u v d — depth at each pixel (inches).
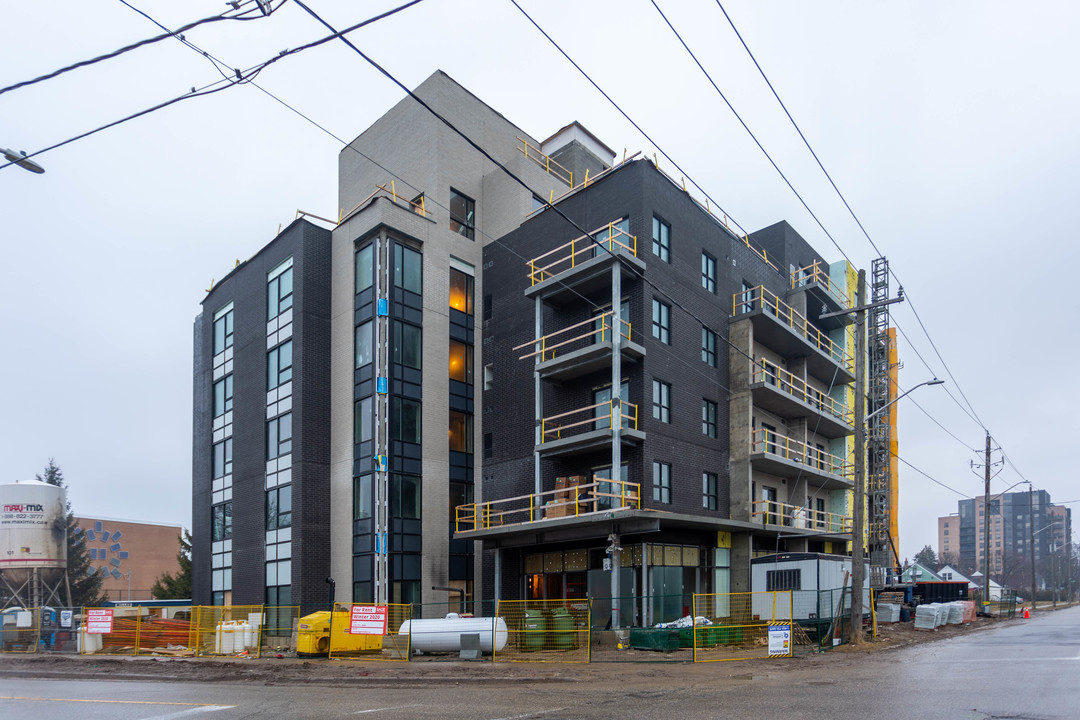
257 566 1200.8
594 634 892.0
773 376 1185.4
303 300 1186.0
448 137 1296.8
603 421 1026.7
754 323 1193.4
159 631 1064.2
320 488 1144.8
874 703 463.5
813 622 930.7
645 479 965.2
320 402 1173.1
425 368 1165.1
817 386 1509.6
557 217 1166.3
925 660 724.7
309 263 1205.7
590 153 1530.5
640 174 1049.5
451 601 1125.1
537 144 1491.1
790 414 1302.9
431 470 1143.0
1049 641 924.0
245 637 973.8
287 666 754.2
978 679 562.3
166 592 2181.3
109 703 538.9
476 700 521.3
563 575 1055.0
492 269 1275.8
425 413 1149.1
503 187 1314.0
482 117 1370.6
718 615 1040.8
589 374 1066.1
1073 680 543.5
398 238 1164.5
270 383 1243.2
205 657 909.8
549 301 1123.3
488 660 788.0
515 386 1192.2
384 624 808.3
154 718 466.6
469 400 1228.5
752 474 1198.3
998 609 2121.1
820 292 1412.4
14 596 1470.2
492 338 1250.6
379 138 1395.2
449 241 1249.4
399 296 1146.0
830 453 1473.9
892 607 1289.4
